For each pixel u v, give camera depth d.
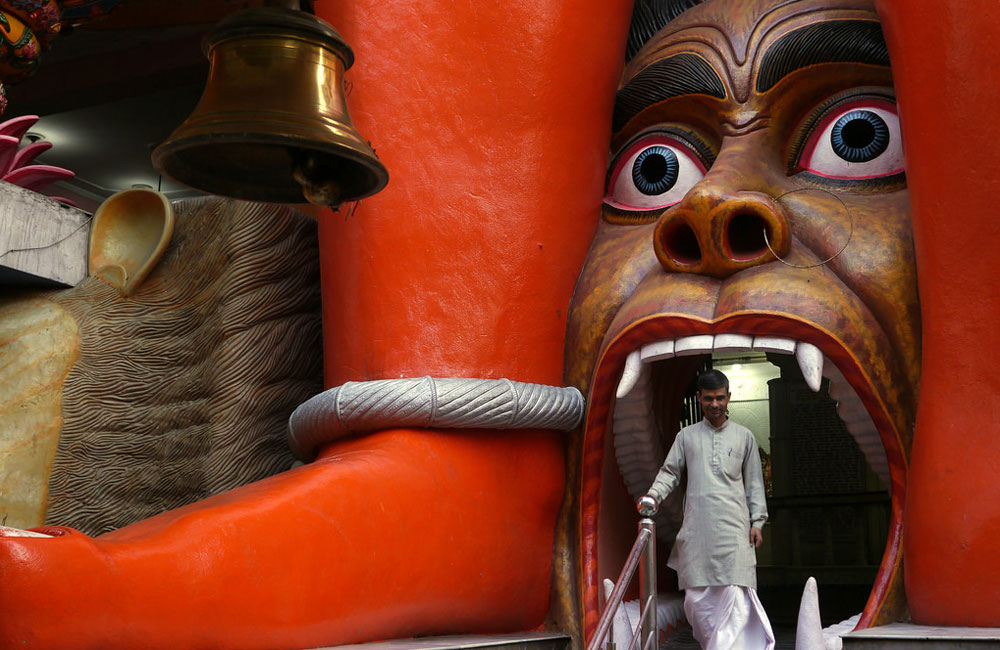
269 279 7.56
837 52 6.34
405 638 5.56
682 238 6.44
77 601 3.81
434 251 6.52
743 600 5.10
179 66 12.12
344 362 6.61
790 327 5.71
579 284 6.88
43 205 7.84
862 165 6.34
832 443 15.98
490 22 6.74
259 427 7.37
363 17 6.73
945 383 5.26
